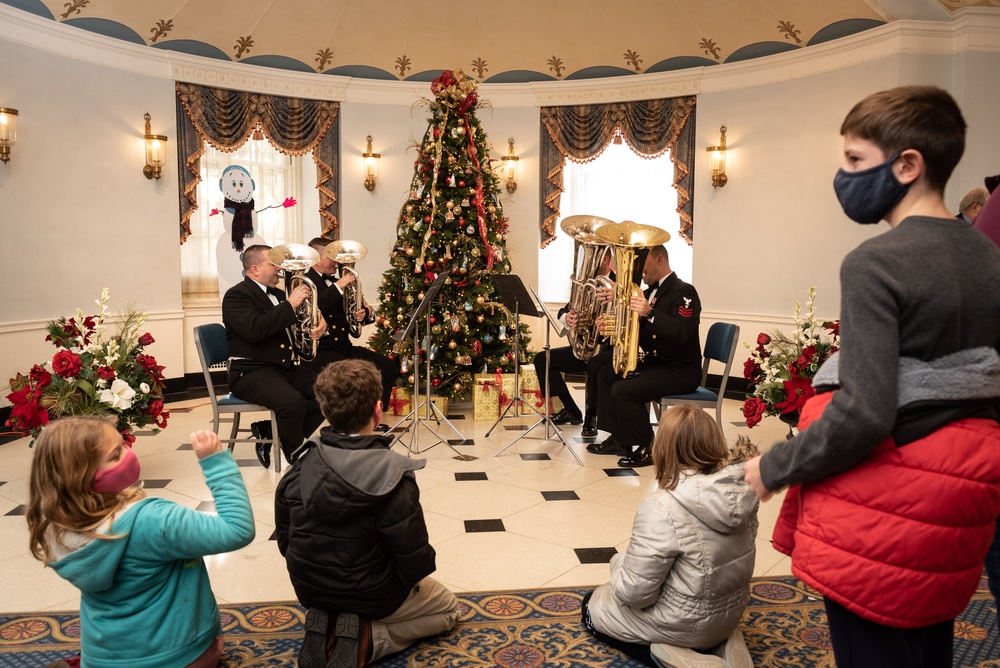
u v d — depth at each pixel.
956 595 1.22
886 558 1.20
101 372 3.87
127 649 1.98
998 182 1.70
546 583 2.92
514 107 7.84
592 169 8.09
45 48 5.90
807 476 1.23
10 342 5.68
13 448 4.96
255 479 4.31
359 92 7.64
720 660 2.14
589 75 7.65
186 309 7.31
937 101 1.23
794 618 2.59
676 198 7.85
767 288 6.93
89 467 1.85
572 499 3.96
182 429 5.58
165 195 6.87
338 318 5.46
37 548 1.88
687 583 2.12
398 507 2.12
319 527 2.13
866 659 1.26
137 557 1.93
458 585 2.90
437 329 6.00
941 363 1.20
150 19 6.41
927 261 1.18
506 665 2.29
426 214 6.16
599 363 5.23
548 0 6.96
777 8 6.36
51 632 2.49
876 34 5.97
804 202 6.61
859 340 1.17
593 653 2.37
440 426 5.71
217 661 2.25
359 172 7.74
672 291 4.86
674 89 7.33
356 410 2.17
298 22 6.96
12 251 5.73
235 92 7.17
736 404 6.57
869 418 1.13
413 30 7.24
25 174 5.81
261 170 7.93
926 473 1.17
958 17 5.70
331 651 2.19
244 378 4.44
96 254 6.37
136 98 6.59
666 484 2.16
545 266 8.18
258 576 2.97
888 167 1.25
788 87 6.65
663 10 6.83
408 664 2.30
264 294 4.65
